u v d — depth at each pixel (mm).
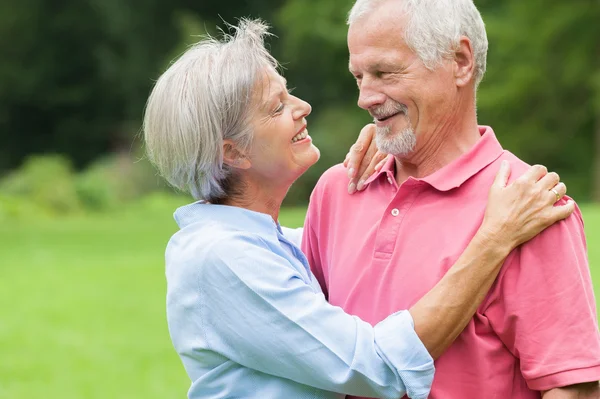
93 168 29500
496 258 2818
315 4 30641
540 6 26328
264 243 3025
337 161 26797
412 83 2977
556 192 2867
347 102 31500
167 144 3062
